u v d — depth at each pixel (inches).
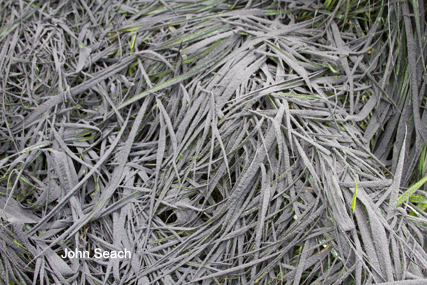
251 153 25.4
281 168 25.2
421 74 26.8
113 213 26.0
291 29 27.7
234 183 25.9
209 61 26.7
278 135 24.6
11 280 25.1
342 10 27.9
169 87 26.9
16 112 27.3
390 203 24.3
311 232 24.5
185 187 25.8
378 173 25.1
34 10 28.7
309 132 25.3
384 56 27.3
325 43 27.9
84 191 26.2
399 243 23.8
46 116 26.7
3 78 27.5
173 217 26.4
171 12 28.4
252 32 27.0
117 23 28.4
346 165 24.7
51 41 28.0
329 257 24.1
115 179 26.1
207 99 26.0
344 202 24.2
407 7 27.1
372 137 27.2
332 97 26.6
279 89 25.7
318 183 24.6
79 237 25.6
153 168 26.5
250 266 24.8
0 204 25.8
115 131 27.2
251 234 25.1
